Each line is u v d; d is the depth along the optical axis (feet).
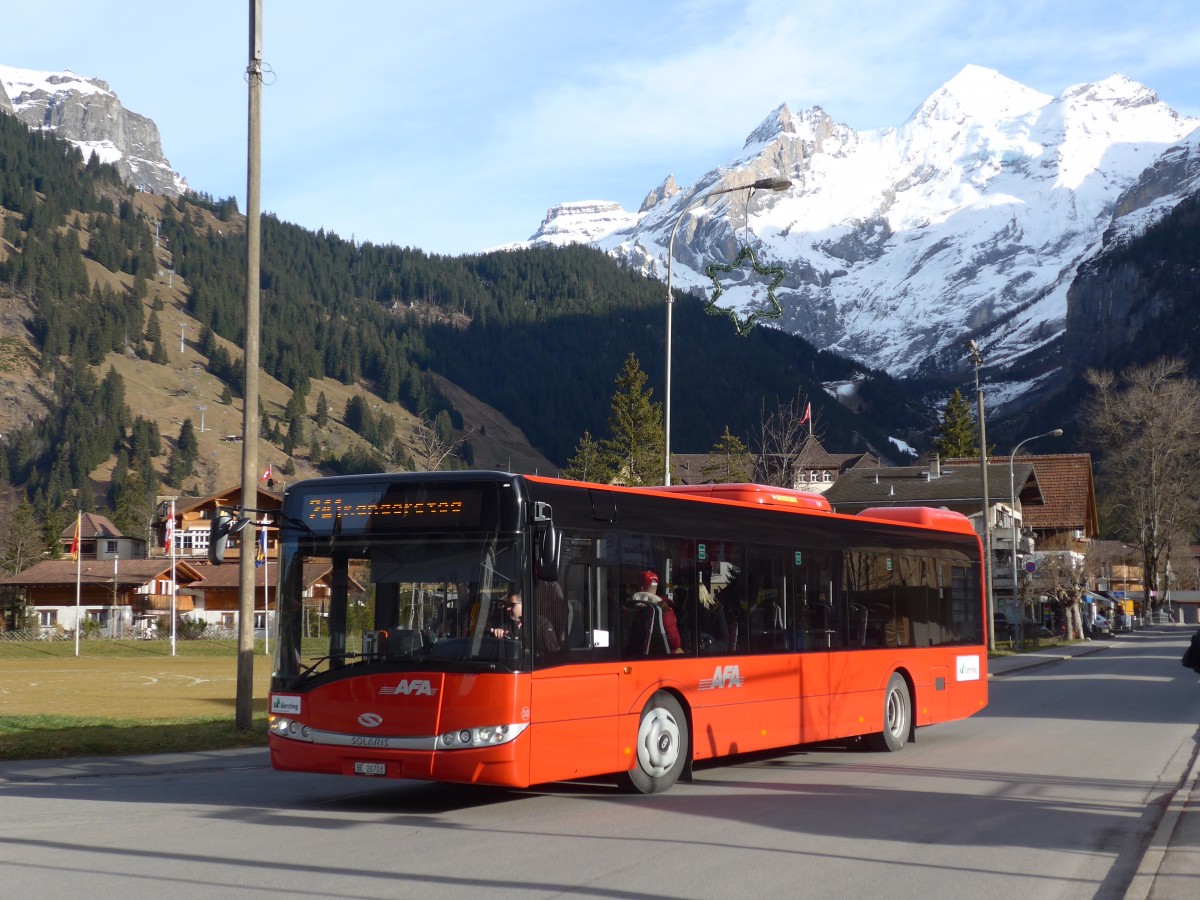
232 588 319.06
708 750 44.86
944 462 290.56
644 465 258.57
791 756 55.42
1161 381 295.69
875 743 56.85
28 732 61.93
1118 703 87.30
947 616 63.21
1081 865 31.30
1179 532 309.01
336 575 39.22
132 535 452.76
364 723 37.65
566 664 38.78
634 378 261.24
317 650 38.96
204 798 42.32
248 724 62.59
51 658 227.81
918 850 32.81
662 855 31.55
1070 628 236.63
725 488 51.31
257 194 63.05
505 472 38.40
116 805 40.52
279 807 40.14
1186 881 28.50
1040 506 288.10
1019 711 81.00
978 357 168.76
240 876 28.73
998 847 33.45
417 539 38.50
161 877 28.63
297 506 40.14
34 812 38.86
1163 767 51.21
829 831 35.42
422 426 245.65
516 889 27.50
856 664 54.39
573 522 39.83
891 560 58.34
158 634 287.07
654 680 42.42
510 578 37.58
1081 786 45.42
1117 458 297.12
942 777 47.78
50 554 418.10
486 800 41.68
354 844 33.01
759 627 48.32
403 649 37.78
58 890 27.25
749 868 30.07
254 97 63.10
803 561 51.49
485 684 36.83
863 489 257.14
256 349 62.80
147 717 76.13
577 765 39.01
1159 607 378.32
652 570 43.01
